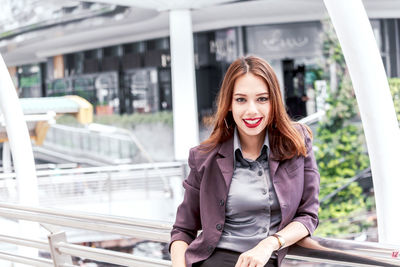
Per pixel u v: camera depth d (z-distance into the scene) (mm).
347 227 13422
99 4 12242
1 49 17484
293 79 13773
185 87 11680
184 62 11625
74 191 12500
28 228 6348
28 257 3506
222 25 14070
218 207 2029
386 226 4082
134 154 17078
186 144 11859
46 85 19750
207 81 14641
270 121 1993
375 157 4070
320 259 1946
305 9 12906
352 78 4074
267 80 1968
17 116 6117
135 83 16828
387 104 4016
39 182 12430
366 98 4012
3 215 3477
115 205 11977
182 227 2174
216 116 2082
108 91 17547
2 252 3699
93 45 17641
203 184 2062
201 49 14641
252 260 1796
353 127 13758
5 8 14508
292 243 1896
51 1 12945
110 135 17516
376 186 4121
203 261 2039
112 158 17500
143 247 13227
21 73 20875
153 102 16484
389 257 1816
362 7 3975
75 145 18438
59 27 14211
